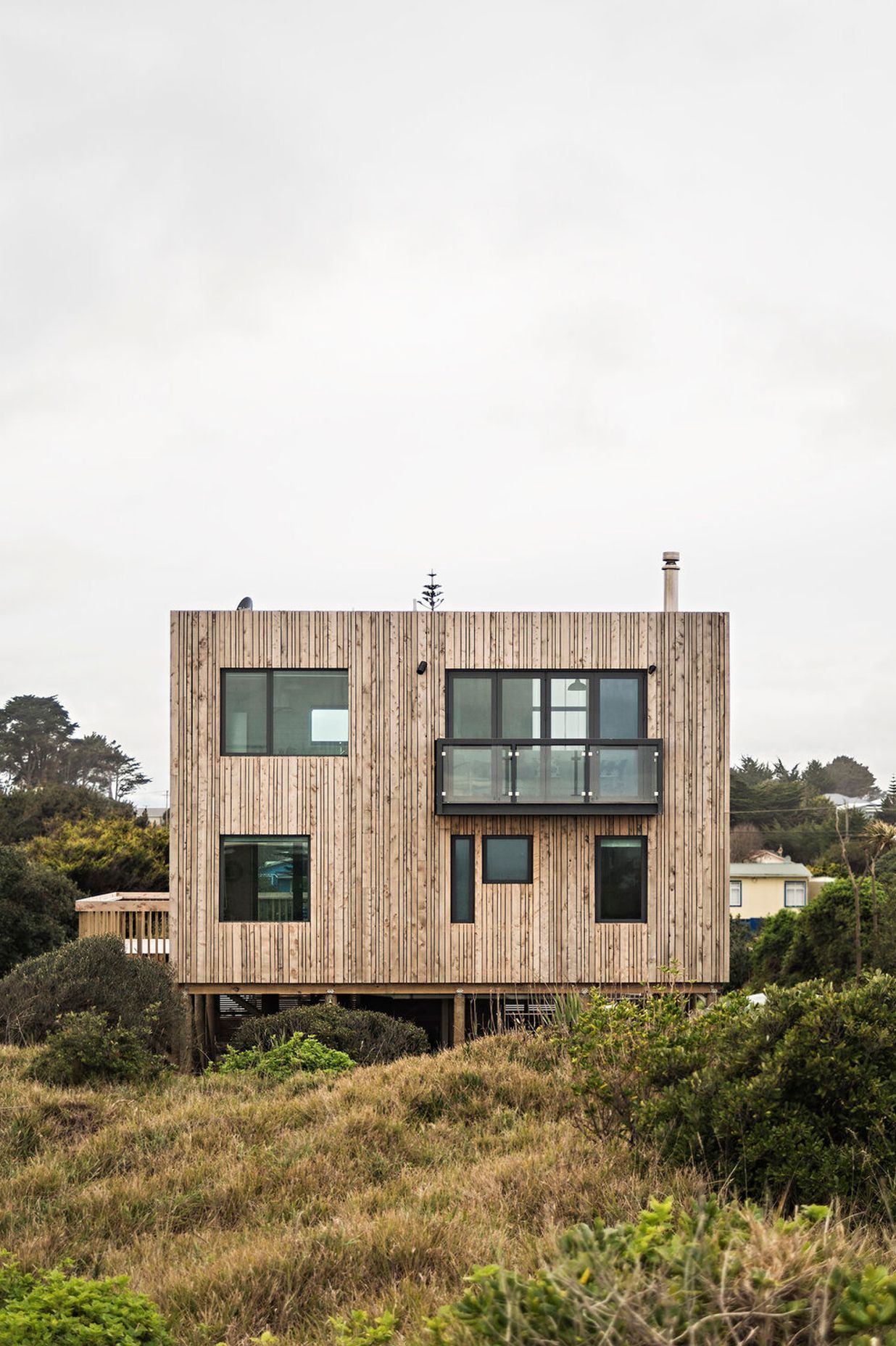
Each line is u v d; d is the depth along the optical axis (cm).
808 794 7669
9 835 4225
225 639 1984
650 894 1980
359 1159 877
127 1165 911
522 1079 1155
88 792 4728
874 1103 657
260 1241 676
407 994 1978
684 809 1989
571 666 1992
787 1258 382
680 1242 393
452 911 1983
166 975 1766
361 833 1978
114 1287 557
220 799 1973
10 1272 584
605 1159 788
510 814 1953
